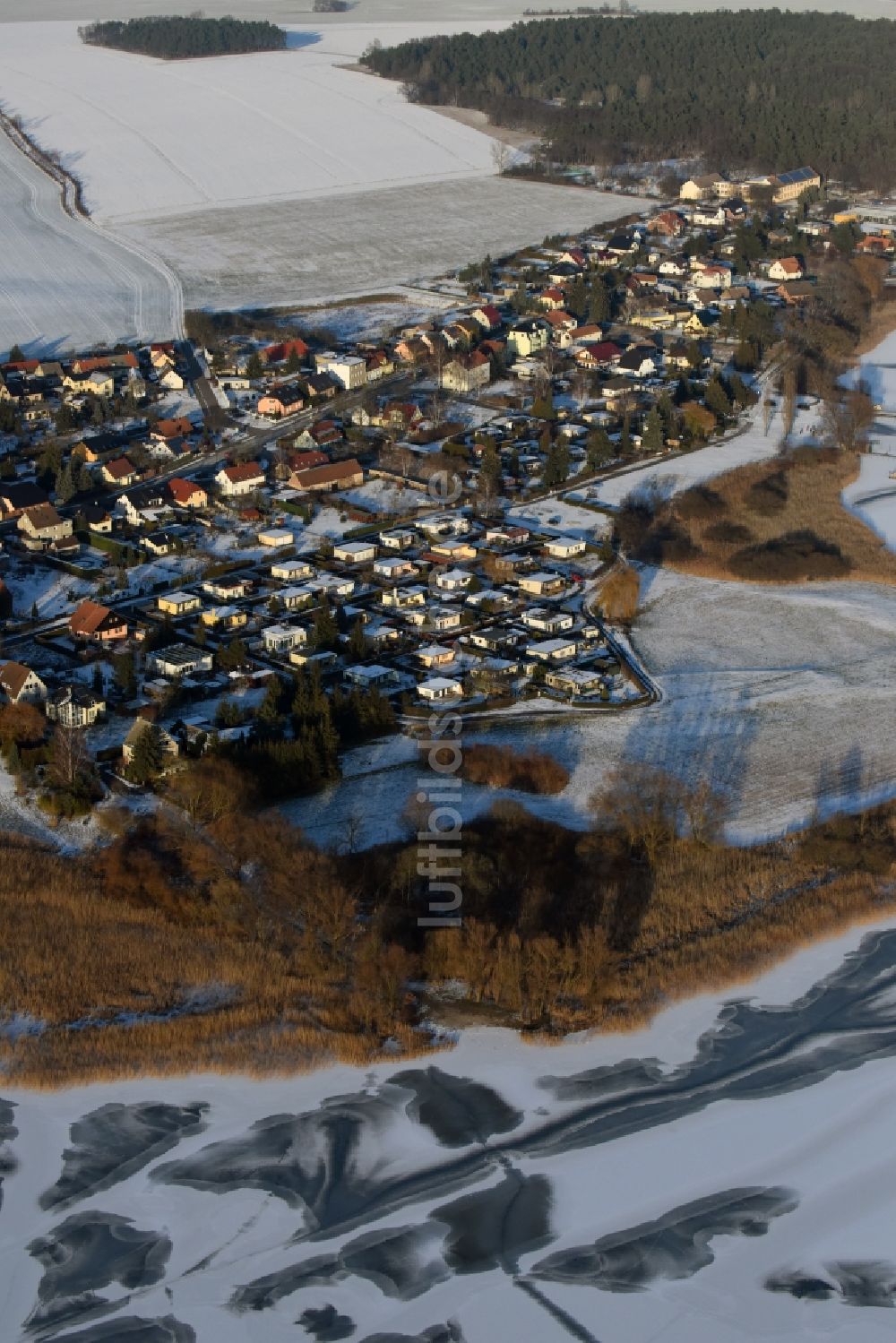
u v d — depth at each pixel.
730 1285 97.06
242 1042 116.44
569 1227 101.19
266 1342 92.50
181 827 139.00
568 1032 119.00
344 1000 120.69
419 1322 94.12
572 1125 109.81
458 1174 105.44
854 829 140.75
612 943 126.56
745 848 139.75
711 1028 119.56
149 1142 107.69
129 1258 98.50
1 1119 109.56
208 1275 97.44
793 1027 119.75
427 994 122.62
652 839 137.12
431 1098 112.19
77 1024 117.81
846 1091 113.19
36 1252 98.88
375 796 146.50
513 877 132.88
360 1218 101.75
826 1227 101.50
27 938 126.06
